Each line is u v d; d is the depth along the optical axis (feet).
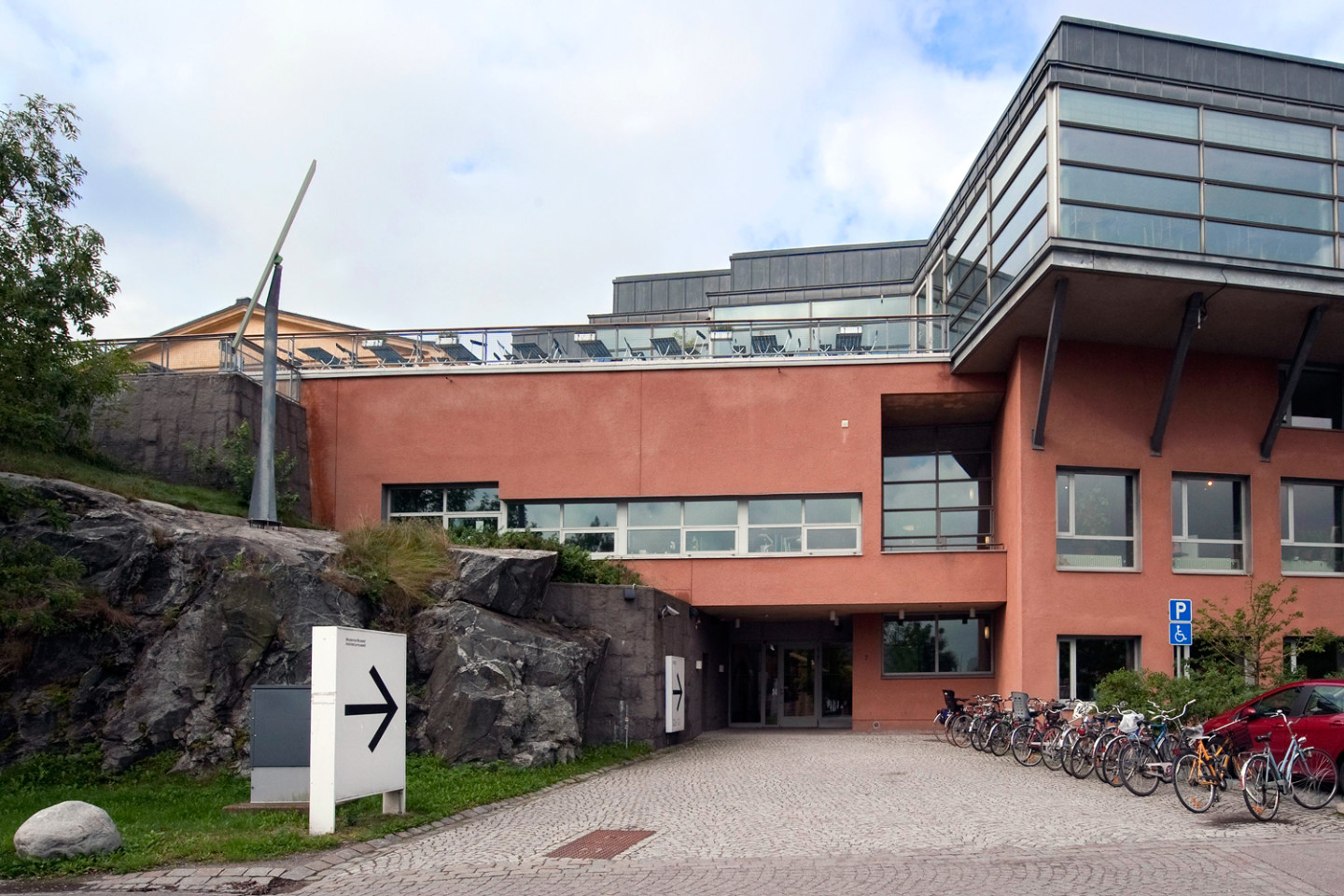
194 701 45.37
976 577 74.90
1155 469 72.74
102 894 27.30
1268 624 66.08
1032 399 71.10
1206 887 26.71
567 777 48.83
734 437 77.97
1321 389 77.05
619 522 79.71
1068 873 28.27
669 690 65.82
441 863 30.35
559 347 80.59
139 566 47.50
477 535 69.62
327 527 78.28
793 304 111.65
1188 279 61.87
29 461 56.34
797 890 26.58
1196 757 39.45
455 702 49.26
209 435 70.13
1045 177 62.49
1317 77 65.92
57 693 44.14
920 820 36.83
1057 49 62.95
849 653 92.73
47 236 42.78
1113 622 70.95
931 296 89.51
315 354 82.33
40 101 42.88
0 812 37.29
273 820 35.32
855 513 77.41
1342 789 40.73
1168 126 63.46
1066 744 49.83
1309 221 64.49
